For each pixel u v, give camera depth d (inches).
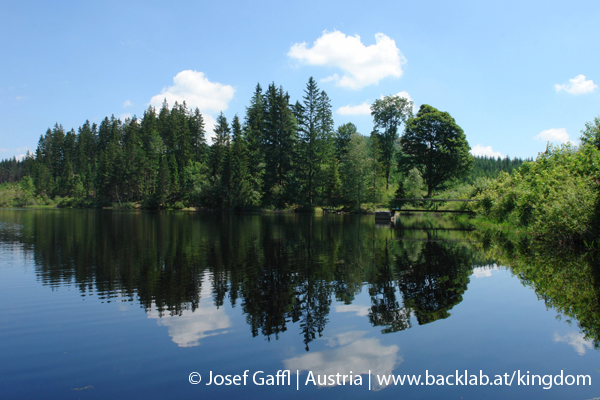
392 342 178.7
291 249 479.2
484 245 528.1
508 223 756.0
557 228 486.0
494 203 842.8
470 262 389.1
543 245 504.7
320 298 253.4
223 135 2354.8
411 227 869.8
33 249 471.5
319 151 1863.9
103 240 569.0
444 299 250.7
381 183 1818.4
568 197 474.0
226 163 1910.7
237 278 309.9
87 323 203.9
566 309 227.5
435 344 176.6
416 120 1636.3
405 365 155.0
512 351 168.6
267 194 1905.8
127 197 2522.1
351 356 163.2
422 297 255.8
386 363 156.5
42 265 365.1
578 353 166.7
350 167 1680.6
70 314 218.7
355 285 289.1
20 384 140.5
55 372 150.3
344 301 246.5
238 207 1847.9
